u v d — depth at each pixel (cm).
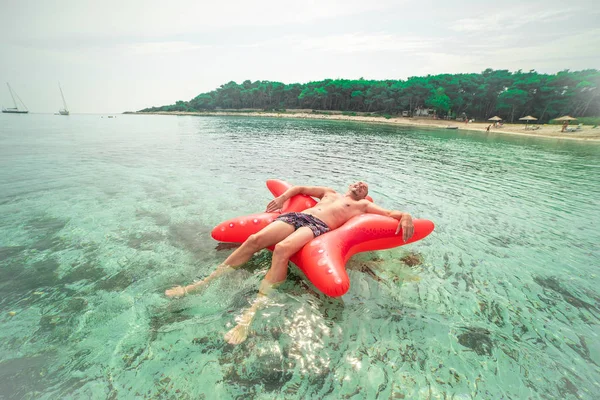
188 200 514
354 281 296
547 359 212
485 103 7038
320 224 327
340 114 7575
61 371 183
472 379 192
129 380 179
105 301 249
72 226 395
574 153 1606
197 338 213
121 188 574
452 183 760
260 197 544
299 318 237
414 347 216
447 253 371
